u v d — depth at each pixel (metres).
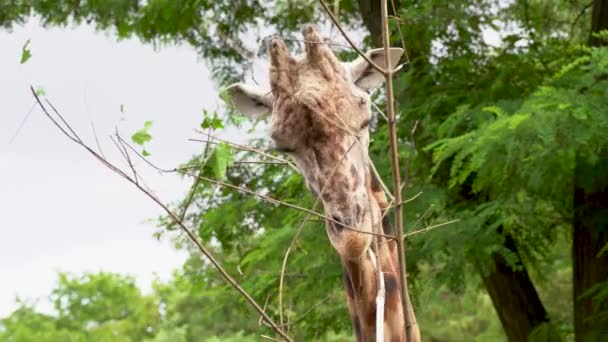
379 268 5.94
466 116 12.80
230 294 17.23
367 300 6.29
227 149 5.75
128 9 17.11
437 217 14.60
